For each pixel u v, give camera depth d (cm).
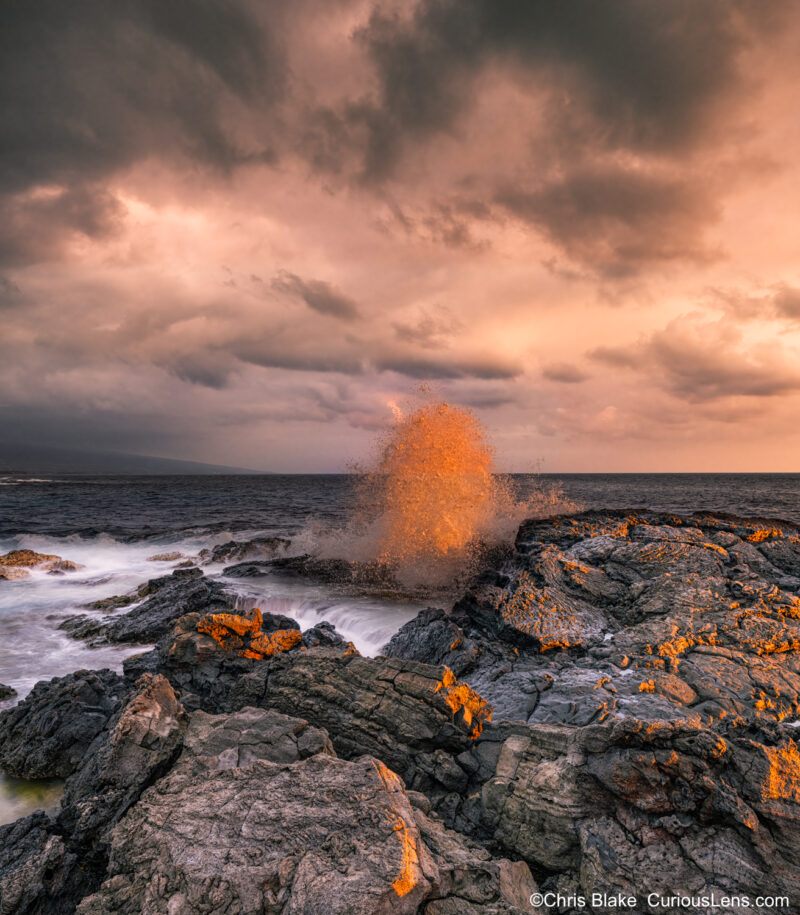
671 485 8662
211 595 1183
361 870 359
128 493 6444
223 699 695
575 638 793
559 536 1152
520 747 525
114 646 1041
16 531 2739
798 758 443
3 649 1038
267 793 439
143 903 361
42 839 454
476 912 358
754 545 1030
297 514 3869
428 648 854
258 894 354
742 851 401
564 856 441
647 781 437
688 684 659
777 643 730
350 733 583
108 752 517
